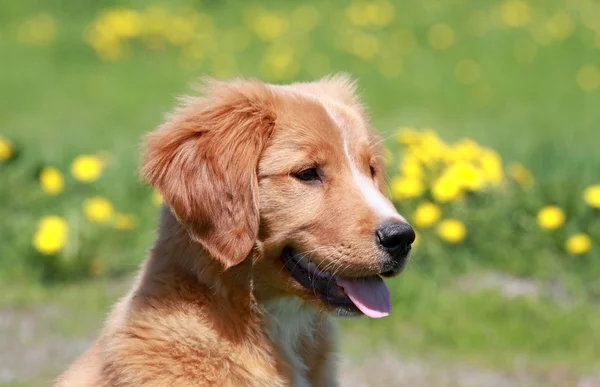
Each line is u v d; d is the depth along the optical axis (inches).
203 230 239.9
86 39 974.4
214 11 1045.8
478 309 418.0
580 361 383.6
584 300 431.8
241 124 245.0
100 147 595.2
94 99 823.1
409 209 462.0
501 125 754.2
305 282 247.3
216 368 240.1
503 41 959.6
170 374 237.0
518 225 470.9
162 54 941.8
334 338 269.1
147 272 251.4
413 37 960.3
